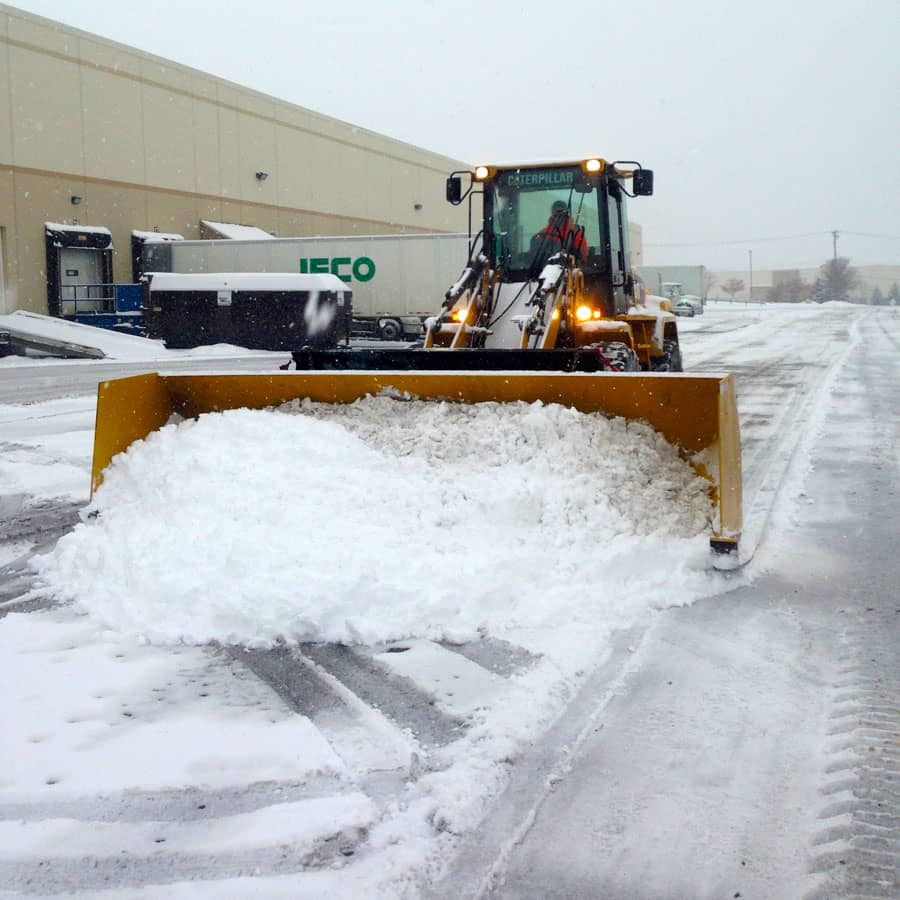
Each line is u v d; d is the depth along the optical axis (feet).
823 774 11.05
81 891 9.05
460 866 9.44
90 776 11.12
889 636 15.33
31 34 97.96
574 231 29.73
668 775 11.09
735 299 477.36
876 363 68.49
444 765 11.32
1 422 40.24
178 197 117.19
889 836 9.79
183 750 11.72
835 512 23.57
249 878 9.20
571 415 20.10
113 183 108.27
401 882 9.12
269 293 86.63
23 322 89.76
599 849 9.68
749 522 22.40
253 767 11.30
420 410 21.56
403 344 90.68
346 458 19.95
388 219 158.92
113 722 12.51
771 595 17.42
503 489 18.62
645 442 19.84
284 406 22.66
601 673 13.98
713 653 14.69
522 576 16.79
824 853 9.55
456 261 94.84
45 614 16.61
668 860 9.49
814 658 14.47
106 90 106.83
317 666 14.35
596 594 16.53
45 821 10.21
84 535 19.31
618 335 27.78
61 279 102.68
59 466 30.07
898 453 31.58
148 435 22.22
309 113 138.62
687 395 19.47
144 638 15.43
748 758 11.44
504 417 20.53
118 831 10.03
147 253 104.17
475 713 12.65
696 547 18.11
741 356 77.20
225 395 23.24
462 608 15.87
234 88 124.77
